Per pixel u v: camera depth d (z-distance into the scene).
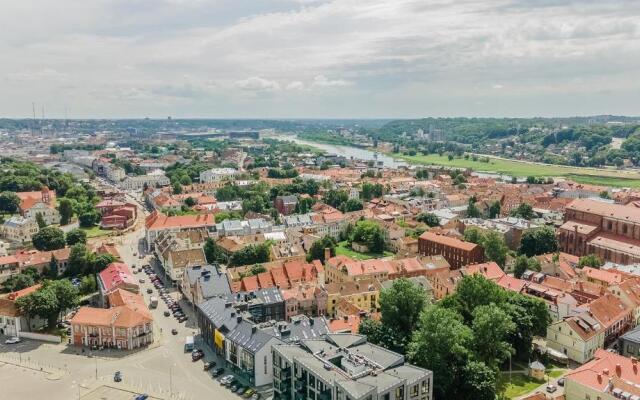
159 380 168.25
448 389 152.12
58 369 175.62
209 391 161.88
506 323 163.50
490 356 163.50
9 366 178.00
